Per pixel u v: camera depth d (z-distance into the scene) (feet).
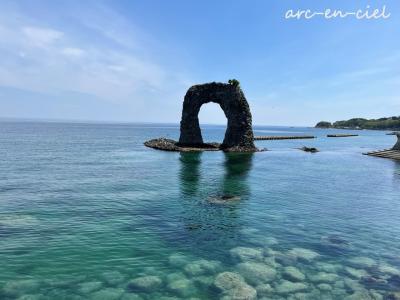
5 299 39.04
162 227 65.98
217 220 71.31
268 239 60.59
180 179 119.65
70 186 102.73
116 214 73.87
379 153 233.14
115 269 47.55
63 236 59.47
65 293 40.78
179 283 43.70
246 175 132.16
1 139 324.80
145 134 534.37
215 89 257.34
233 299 40.09
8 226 63.72
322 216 75.97
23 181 109.29
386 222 72.28
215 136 557.74
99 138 390.63
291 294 41.47
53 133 484.74
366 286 43.86
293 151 257.14
